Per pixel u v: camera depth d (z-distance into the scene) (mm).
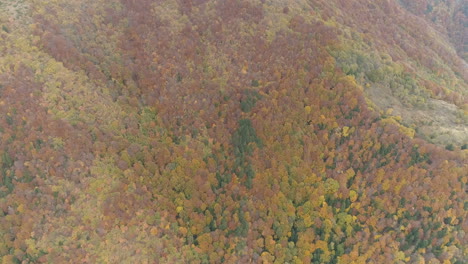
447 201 101812
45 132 96062
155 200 100250
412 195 102688
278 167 107438
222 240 98312
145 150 104750
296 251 100312
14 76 100312
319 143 110562
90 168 97125
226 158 110125
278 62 120500
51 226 89188
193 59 122250
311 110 113125
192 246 97688
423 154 106188
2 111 94938
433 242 100250
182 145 109375
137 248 93062
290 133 111188
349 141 110750
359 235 101250
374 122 111812
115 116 107938
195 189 103750
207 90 117625
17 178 90938
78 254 87625
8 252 86312
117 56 118125
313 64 118500
